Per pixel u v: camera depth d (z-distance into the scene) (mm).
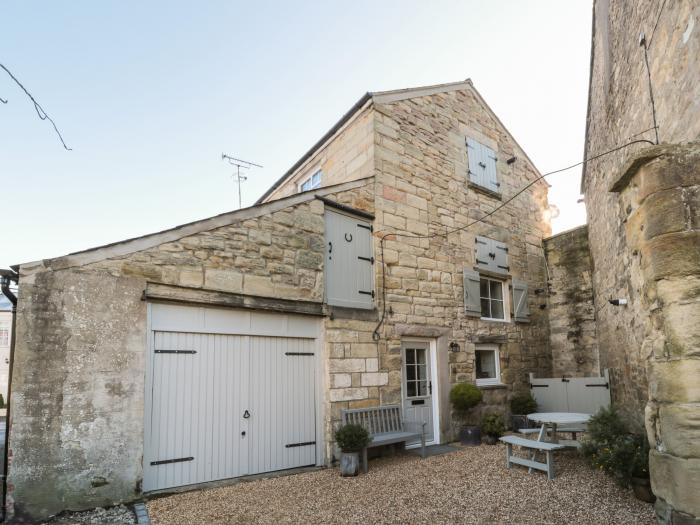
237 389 5660
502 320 9500
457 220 8891
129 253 5016
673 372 2406
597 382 8391
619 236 6629
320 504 4598
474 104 9945
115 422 4680
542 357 10062
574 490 4781
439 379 7895
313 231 6605
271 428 5871
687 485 2291
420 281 7961
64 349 4516
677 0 3674
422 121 8641
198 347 5430
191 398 5289
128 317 4902
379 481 5414
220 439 5434
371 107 7836
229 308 5707
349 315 6820
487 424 7707
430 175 8555
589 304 9852
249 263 5875
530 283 10258
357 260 7164
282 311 6102
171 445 5074
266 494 4922
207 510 4430
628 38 5215
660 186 2553
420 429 7520
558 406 8883
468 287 8719
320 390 6410
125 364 4812
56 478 4324
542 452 6625
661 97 4242
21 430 4234
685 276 2420
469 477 5484
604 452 4633
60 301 4562
